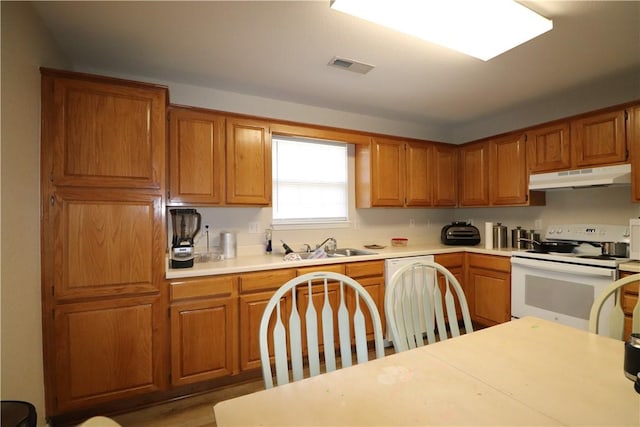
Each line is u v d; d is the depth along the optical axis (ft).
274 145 9.98
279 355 3.50
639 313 4.19
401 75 8.13
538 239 10.52
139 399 6.59
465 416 2.40
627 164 7.64
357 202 11.26
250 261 8.15
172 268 7.01
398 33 6.17
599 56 7.14
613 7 5.36
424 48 6.76
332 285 8.43
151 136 6.45
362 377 2.98
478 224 12.75
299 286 7.91
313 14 5.54
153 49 6.73
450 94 9.49
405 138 11.24
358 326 3.91
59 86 5.77
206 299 6.93
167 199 7.48
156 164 6.48
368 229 11.66
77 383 5.86
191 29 5.99
